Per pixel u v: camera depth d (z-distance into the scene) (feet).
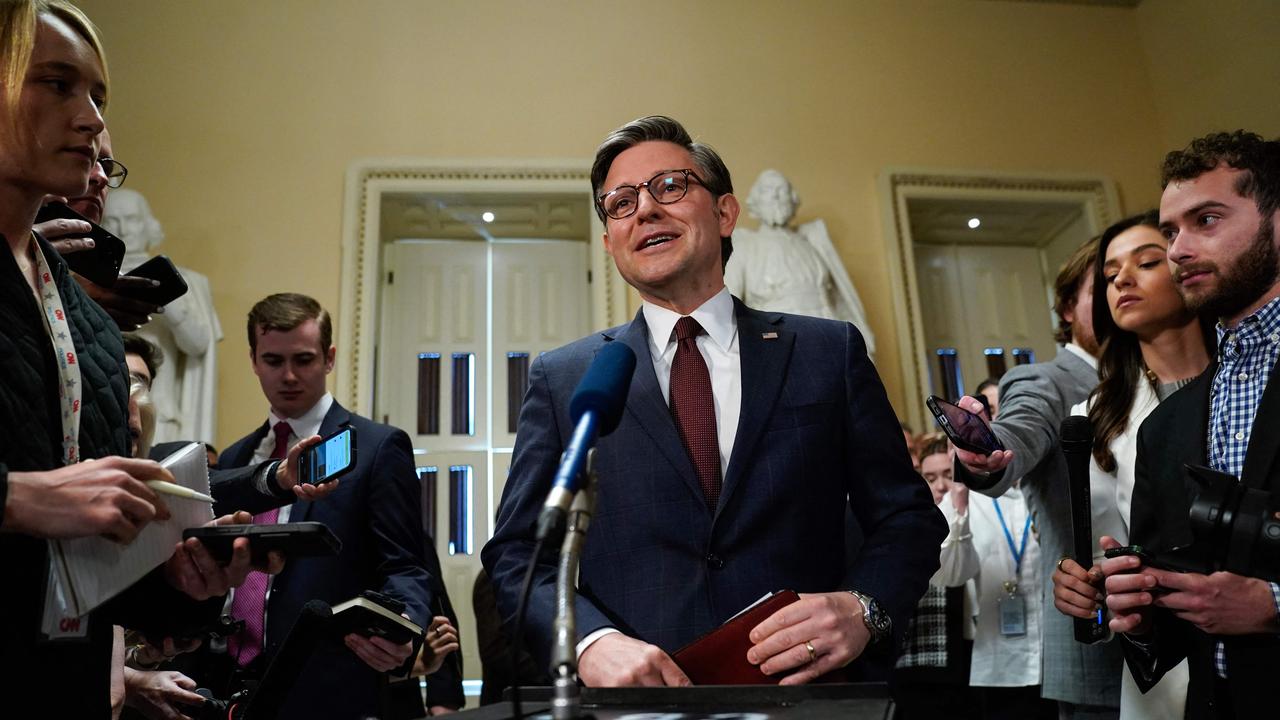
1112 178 23.73
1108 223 23.26
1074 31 24.81
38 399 4.28
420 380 22.24
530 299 23.12
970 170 22.99
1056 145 23.84
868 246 22.30
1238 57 22.34
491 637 11.43
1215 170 6.07
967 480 7.17
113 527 3.85
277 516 8.14
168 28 21.59
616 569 5.26
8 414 4.12
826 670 4.40
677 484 5.31
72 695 4.33
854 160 22.89
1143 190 23.81
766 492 5.24
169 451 8.02
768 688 3.80
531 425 5.78
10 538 4.12
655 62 22.85
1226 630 5.13
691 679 4.46
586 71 22.58
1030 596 9.95
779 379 5.57
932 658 10.52
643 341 5.86
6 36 4.38
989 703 9.92
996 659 9.89
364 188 21.09
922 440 13.28
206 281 18.99
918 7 24.26
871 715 3.25
